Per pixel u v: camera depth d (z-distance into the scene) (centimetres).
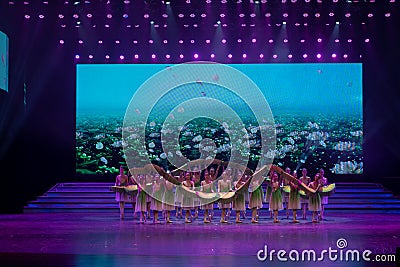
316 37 2183
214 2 1992
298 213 1945
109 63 2231
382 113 2236
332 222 1559
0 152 2102
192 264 832
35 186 2262
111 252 957
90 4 2005
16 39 2134
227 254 930
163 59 2206
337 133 2217
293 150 2211
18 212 2028
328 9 1994
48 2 1978
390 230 1316
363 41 2184
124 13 2022
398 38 2167
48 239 1145
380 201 2058
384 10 2006
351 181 2231
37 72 2250
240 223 1523
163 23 2130
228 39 2183
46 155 2281
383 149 2253
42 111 2272
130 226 1431
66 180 2281
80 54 2234
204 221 1544
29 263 844
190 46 2194
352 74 2208
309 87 2206
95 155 2253
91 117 2253
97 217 1759
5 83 1981
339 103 2209
